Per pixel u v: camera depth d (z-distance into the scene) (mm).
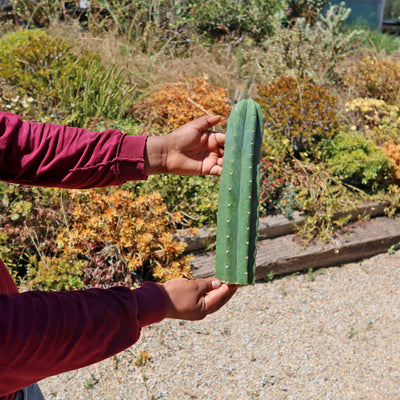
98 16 6309
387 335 3262
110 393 2576
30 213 3184
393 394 2777
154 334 2992
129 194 3246
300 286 3678
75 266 3033
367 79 5828
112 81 4371
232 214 1101
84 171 1038
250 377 2781
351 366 2957
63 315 671
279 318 3311
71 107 4059
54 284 3018
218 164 1218
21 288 3014
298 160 4301
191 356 2879
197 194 3725
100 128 3934
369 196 4395
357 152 4371
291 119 4410
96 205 3244
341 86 6113
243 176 1125
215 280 900
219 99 4230
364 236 4082
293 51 5867
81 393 2557
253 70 5844
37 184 1038
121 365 2748
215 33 6832
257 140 1180
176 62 5316
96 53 4914
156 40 5742
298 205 4043
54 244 3209
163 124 4281
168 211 3652
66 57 4457
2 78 4055
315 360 2969
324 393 2730
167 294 815
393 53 7691
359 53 7348
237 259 1078
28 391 1187
